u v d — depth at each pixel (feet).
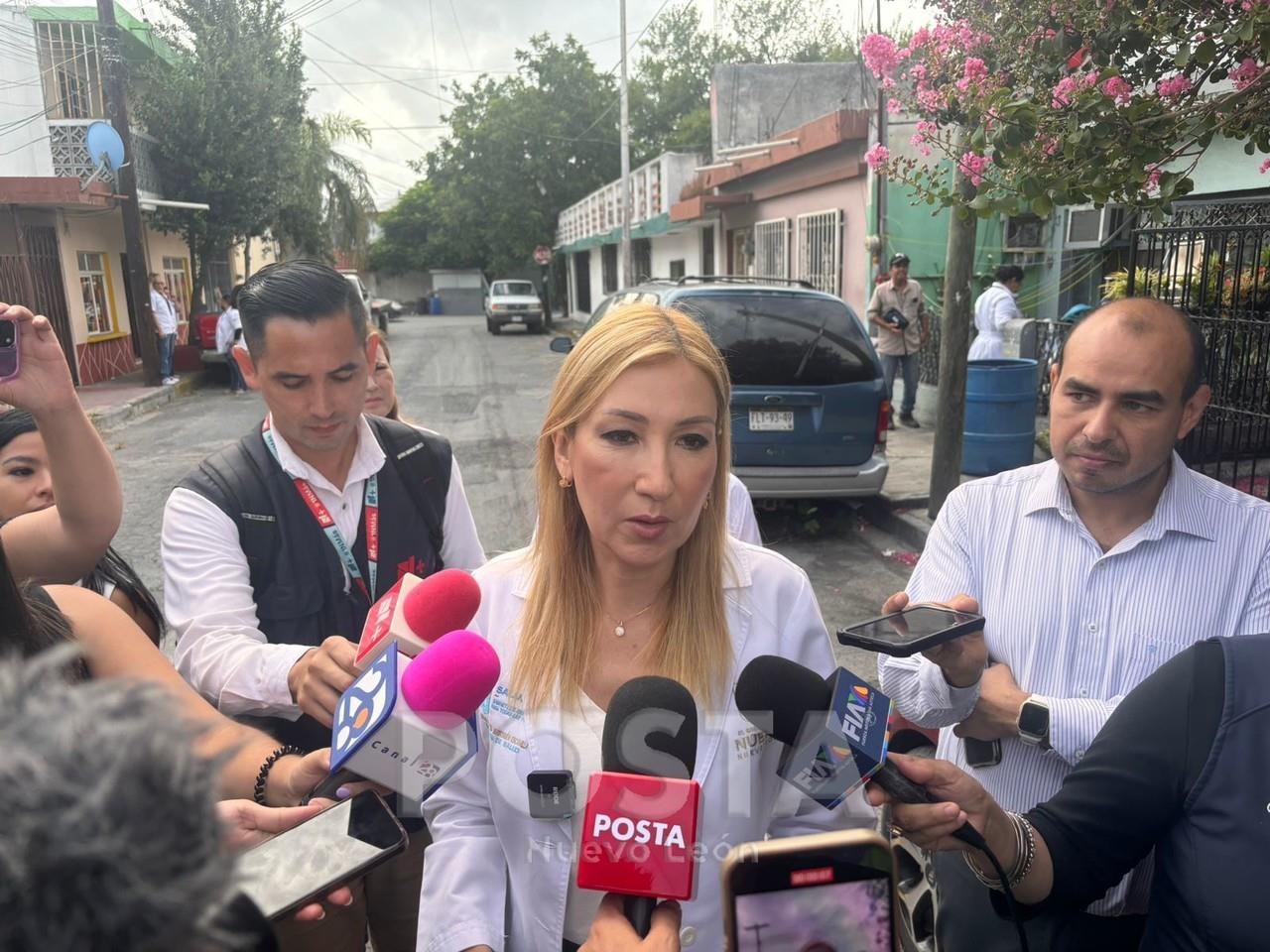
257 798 4.30
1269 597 5.48
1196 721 4.01
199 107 56.39
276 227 74.08
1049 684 5.89
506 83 102.32
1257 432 18.39
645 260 81.10
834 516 22.08
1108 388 5.44
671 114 102.58
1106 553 5.79
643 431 4.00
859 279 36.09
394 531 6.52
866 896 2.80
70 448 4.95
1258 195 21.26
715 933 4.17
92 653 4.48
